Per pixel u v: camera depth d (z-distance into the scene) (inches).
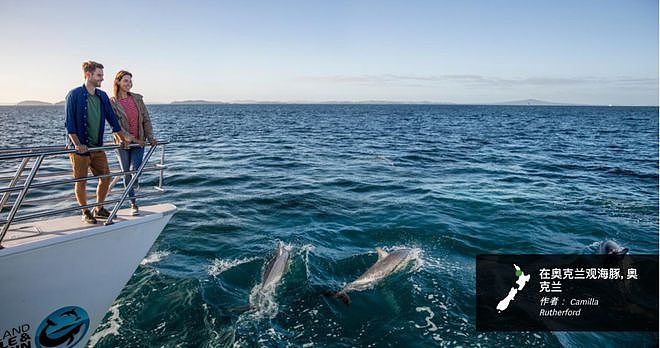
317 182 754.8
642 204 608.1
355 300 337.7
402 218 533.3
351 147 1347.2
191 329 301.7
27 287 236.8
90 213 265.9
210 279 368.8
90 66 254.7
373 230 491.5
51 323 250.7
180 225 502.3
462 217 540.1
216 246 440.5
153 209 297.4
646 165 988.6
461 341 289.1
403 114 5231.3
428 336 294.4
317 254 422.3
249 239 460.4
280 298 341.7
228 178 784.3
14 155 213.8
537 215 550.0
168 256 415.5
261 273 382.9
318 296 344.5
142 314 318.3
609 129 2469.2
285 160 1032.2
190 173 831.1
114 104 279.9
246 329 300.7
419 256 419.8
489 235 476.7
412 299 338.6
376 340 290.4
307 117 4165.8
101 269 263.9
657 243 460.4
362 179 784.3
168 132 1982.0
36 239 236.8
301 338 292.0
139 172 275.9
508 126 2714.1
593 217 544.7
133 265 279.3
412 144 1450.5
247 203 602.9
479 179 790.5
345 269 394.3
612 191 693.9
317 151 1230.3
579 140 1674.5
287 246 438.0
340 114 5187.0
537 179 795.4
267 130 2191.2
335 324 308.2
